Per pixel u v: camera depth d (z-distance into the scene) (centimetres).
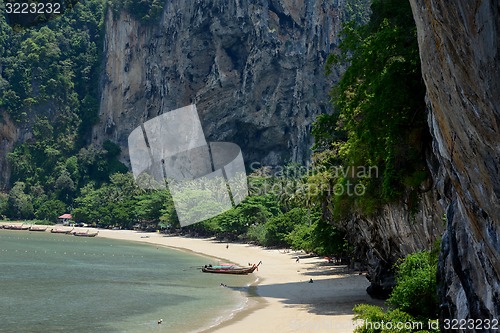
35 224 13225
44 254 6788
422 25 934
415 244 2177
